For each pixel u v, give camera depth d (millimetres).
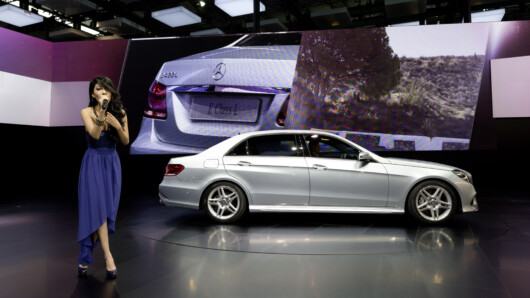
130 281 2658
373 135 7832
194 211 5898
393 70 7805
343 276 2715
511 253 3250
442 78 7715
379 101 7816
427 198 4500
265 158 4648
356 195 4484
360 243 3689
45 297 2367
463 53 7680
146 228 4598
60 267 3027
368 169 4492
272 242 3785
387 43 7820
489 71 7625
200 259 3215
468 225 4484
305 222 4809
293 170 4547
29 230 4539
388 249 3447
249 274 2789
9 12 10820
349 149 4652
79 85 8820
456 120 7680
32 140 9547
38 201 7160
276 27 11609
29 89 8578
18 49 8391
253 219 5055
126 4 11883
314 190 4516
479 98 7637
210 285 2559
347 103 7879
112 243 3830
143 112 8461
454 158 9078
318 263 3055
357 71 7852
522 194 7262
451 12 10133
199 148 8180
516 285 2471
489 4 10164
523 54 7473
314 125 7938
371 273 2773
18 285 2594
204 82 8195
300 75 7965
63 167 9555
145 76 8484
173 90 8320
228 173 4621
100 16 12305
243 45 8156
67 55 8883
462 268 2854
